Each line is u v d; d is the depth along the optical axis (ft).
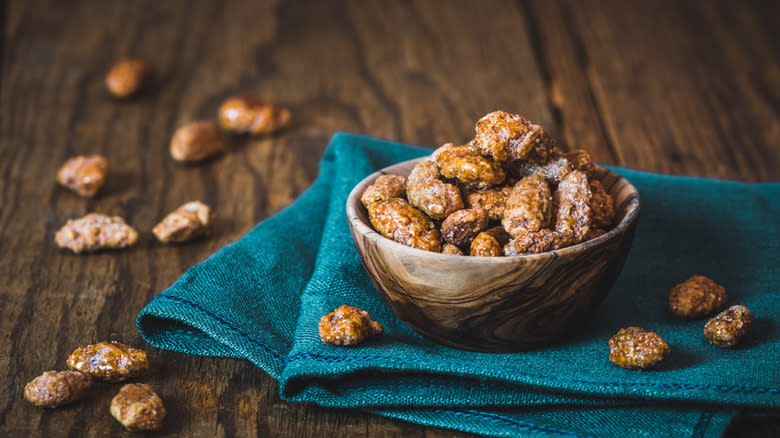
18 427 1.83
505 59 3.04
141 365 1.90
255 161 2.54
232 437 1.83
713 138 2.62
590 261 1.81
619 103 2.76
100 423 1.84
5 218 2.31
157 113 2.73
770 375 1.83
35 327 2.02
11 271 2.15
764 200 2.18
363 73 2.96
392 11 3.43
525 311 1.83
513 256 1.79
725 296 1.97
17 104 2.74
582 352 1.89
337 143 2.29
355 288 2.00
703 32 3.26
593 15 3.39
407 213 1.87
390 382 1.86
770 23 3.34
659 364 1.87
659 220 2.16
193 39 3.21
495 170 1.90
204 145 2.52
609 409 1.83
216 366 1.94
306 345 1.87
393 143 2.33
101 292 2.11
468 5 3.48
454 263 1.79
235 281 2.02
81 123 2.68
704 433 1.79
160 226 2.23
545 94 2.80
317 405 1.88
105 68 2.98
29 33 3.22
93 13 3.41
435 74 2.94
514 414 1.83
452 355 1.88
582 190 1.88
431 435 1.84
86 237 2.20
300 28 3.31
